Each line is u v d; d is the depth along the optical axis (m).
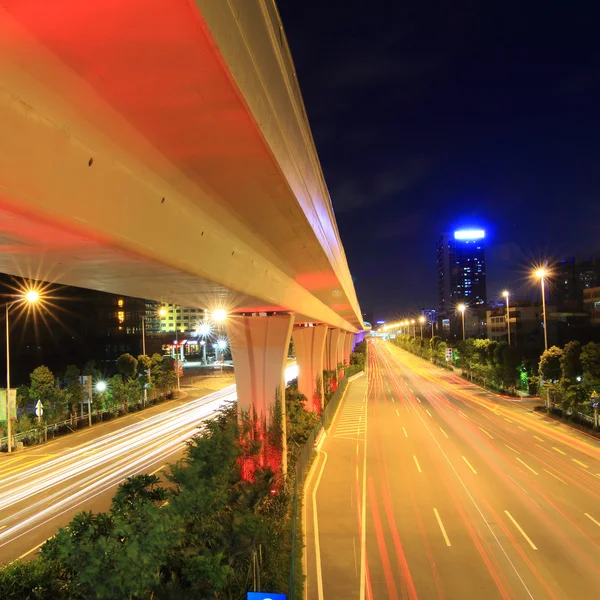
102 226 5.47
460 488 23.45
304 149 11.20
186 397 62.75
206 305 16.89
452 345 110.62
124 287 9.75
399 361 122.25
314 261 17.55
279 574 14.16
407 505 21.25
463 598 13.84
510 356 57.47
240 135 6.47
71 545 9.75
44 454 33.28
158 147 6.44
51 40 4.18
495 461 28.39
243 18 5.55
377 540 17.72
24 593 10.20
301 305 23.73
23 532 19.58
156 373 59.12
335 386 57.75
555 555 16.38
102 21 4.03
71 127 4.97
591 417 36.88
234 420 21.16
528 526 18.80
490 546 17.09
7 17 3.81
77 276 8.01
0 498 24.03
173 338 128.00
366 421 42.00
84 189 5.16
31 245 5.59
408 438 34.94
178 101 5.47
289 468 23.94
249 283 12.45
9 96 4.06
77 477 27.25
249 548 13.08
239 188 8.61
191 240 8.34
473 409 48.09
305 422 30.42
